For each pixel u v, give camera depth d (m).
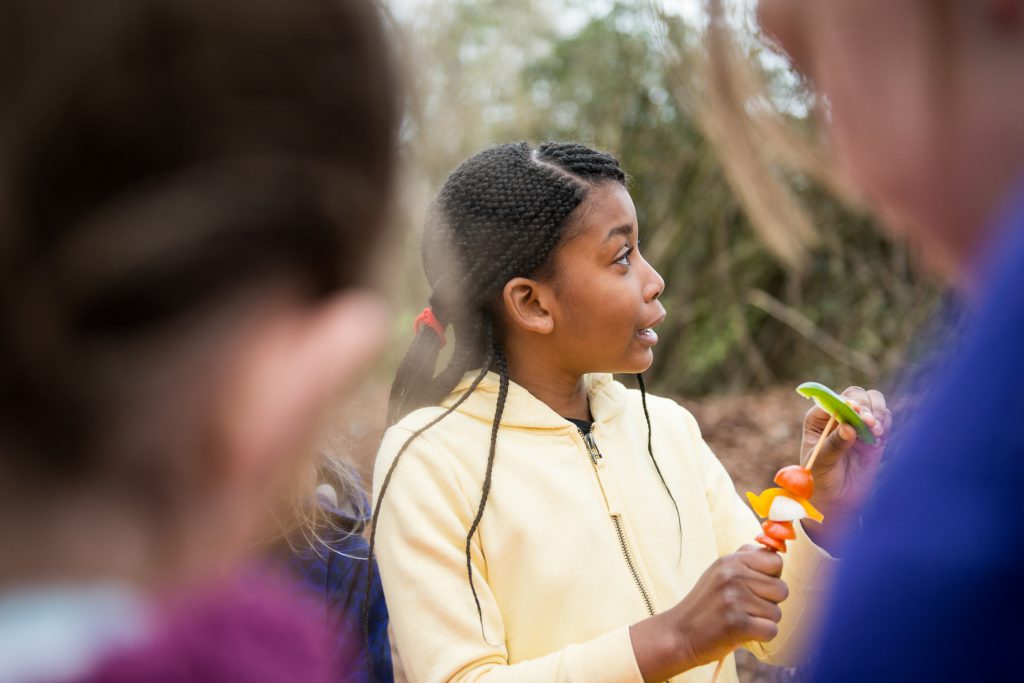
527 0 5.69
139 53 0.32
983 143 0.46
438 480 1.34
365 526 1.56
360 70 0.37
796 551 1.26
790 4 0.52
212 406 0.34
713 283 6.20
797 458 4.31
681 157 6.14
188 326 0.33
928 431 0.45
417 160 0.44
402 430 1.39
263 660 0.49
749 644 1.39
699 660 1.10
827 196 5.27
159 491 0.34
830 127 0.53
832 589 0.48
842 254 5.69
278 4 0.35
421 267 1.32
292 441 0.37
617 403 1.51
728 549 1.50
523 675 1.19
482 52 5.45
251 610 0.51
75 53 0.31
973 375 0.43
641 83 6.19
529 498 1.35
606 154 1.44
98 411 0.32
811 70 0.53
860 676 0.44
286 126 0.34
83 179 0.31
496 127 5.47
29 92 0.31
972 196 0.48
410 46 0.43
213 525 0.36
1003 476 0.41
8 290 0.31
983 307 0.45
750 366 6.20
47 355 0.31
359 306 0.38
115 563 0.35
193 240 0.32
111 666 0.38
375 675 1.48
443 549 1.29
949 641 0.41
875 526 0.46
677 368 6.31
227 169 0.33
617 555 1.35
